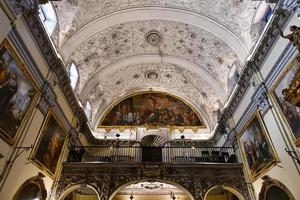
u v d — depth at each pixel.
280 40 9.50
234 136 14.05
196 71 18.55
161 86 21.66
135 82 21.30
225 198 15.81
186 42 17.45
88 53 15.84
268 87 10.35
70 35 13.73
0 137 7.55
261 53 10.94
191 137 19.42
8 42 7.73
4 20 7.54
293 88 6.03
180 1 15.08
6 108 7.81
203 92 19.56
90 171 12.39
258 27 12.30
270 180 9.57
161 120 20.34
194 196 11.58
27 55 9.09
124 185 11.98
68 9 12.80
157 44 18.22
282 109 9.17
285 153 8.80
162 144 18.31
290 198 8.38
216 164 12.66
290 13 8.76
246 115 12.57
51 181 11.40
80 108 14.89
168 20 16.12
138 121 20.25
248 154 12.15
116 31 16.31
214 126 18.81
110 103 21.02
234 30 14.05
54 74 11.59
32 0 9.11
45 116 10.62
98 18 14.90
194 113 20.80
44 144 10.56
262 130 10.56
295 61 8.28
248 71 12.09
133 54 18.91
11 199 8.23
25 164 9.04
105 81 19.03
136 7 15.46
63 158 12.73
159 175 12.31
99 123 19.94
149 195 16.20
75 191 15.45
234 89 14.20
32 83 9.45
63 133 12.84
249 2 12.48
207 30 15.37
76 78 15.46
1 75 7.44
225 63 15.98
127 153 17.70
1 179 7.58
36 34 9.69
